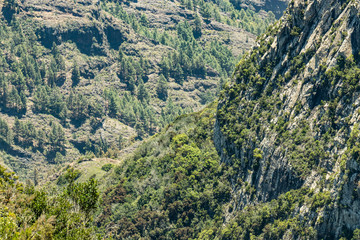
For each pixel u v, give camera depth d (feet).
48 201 196.44
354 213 264.11
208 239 367.45
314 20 351.67
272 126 354.54
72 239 181.57
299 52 359.87
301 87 342.23
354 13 313.73
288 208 313.73
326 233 279.08
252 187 358.43
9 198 189.88
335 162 291.38
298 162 316.40
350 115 293.02
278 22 400.47
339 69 312.29
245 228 339.77
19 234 167.02
